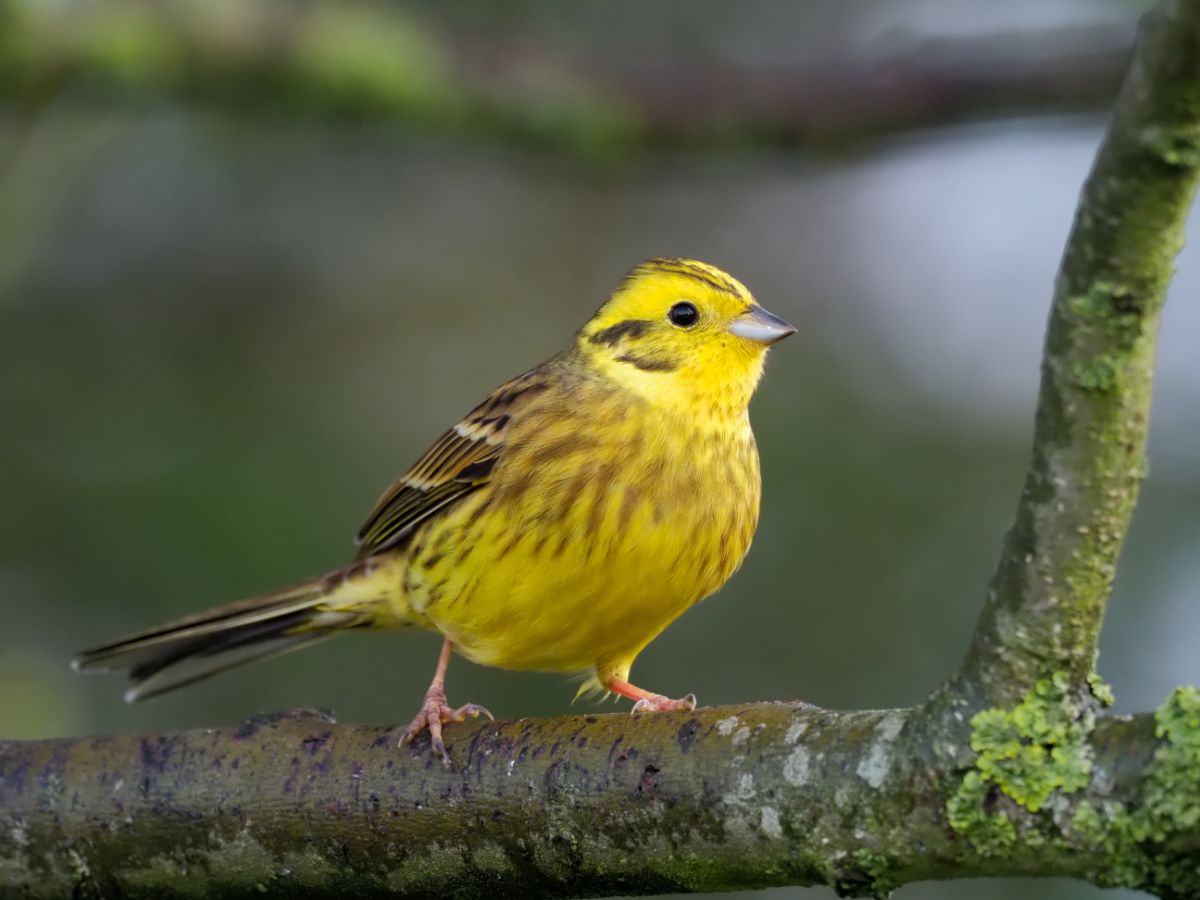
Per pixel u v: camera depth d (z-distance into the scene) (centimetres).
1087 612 496
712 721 590
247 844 657
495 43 1180
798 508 1254
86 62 1106
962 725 516
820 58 1192
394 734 655
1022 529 495
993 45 1176
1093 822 496
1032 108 1175
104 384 1359
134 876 673
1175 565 1200
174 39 1116
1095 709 507
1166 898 496
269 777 659
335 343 1449
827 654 1205
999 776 508
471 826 623
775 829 557
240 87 1149
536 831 610
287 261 1462
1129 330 464
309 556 1215
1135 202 444
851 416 1315
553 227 1540
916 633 1204
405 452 1367
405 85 1147
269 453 1303
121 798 674
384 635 1208
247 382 1400
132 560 1200
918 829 525
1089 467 480
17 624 1192
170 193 1441
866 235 1515
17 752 697
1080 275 462
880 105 1177
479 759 627
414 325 1477
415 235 1502
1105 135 446
